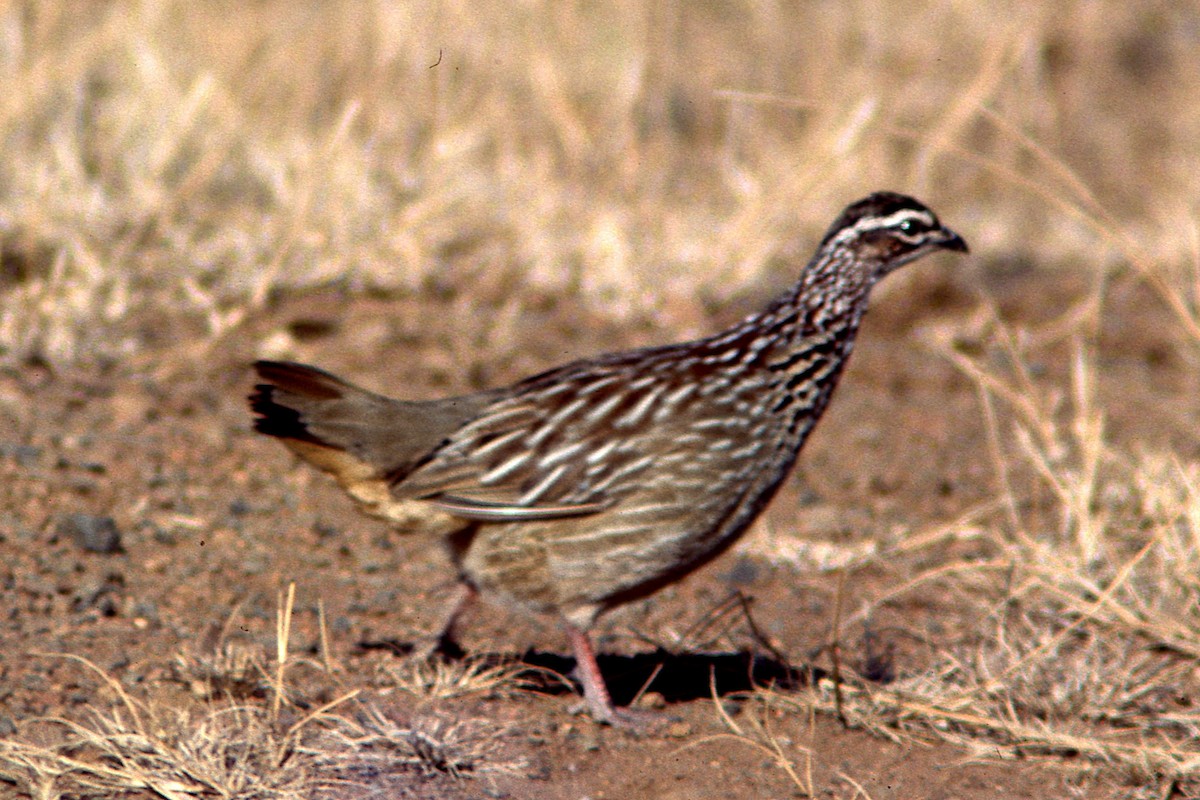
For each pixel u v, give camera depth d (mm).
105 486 10625
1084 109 23625
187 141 16500
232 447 11664
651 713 8469
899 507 11734
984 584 10320
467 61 18359
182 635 8766
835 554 10797
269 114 17188
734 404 8359
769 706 8594
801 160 17359
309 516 10688
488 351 13984
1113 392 14500
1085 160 22188
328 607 9406
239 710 7871
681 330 14938
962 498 11945
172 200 15094
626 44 20203
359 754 7535
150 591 9273
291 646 8789
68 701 7891
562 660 9188
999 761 8109
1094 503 11391
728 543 8594
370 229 15336
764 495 8586
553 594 8375
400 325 14266
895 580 10500
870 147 17656
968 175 20516
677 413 8242
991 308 12711
